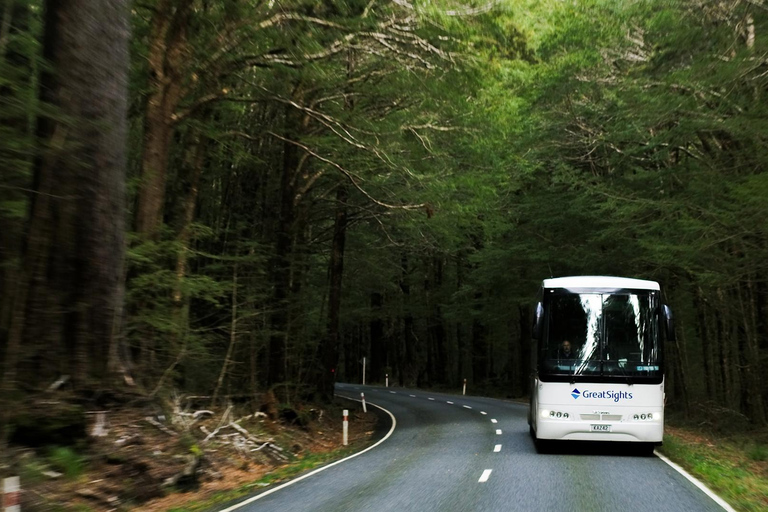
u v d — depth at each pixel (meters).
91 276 11.03
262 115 22.73
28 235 10.70
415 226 21.66
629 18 19.31
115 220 11.41
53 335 10.64
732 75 16.17
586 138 24.28
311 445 19.38
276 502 9.57
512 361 44.16
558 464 12.85
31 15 11.75
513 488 10.21
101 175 11.11
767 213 16.23
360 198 25.00
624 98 19.78
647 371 14.06
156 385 13.62
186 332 15.15
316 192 26.61
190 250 15.12
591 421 14.02
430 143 18.75
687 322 30.42
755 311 22.62
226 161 22.34
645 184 22.28
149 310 13.93
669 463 13.03
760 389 21.94
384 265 36.16
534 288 33.22
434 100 17.11
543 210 28.09
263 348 23.98
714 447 17.72
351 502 9.36
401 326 58.38
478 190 20.31
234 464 13.52
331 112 18.95
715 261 18.98
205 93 16.73
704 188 18.84
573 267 28.02
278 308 22.47
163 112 14.77
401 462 13.95
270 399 20.62
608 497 9.42
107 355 11.25
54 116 9.76
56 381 10.57
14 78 9.50
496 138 19.58
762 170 17.25
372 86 17.44
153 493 10.15
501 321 39.88
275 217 25.20
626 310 14.39
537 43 20.81
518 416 26.09
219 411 17.62
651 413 13.95
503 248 31.52
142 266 14.10
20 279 10.65
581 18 20.25
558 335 14.44
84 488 9.28
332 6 14.50
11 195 10.55
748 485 10.83
